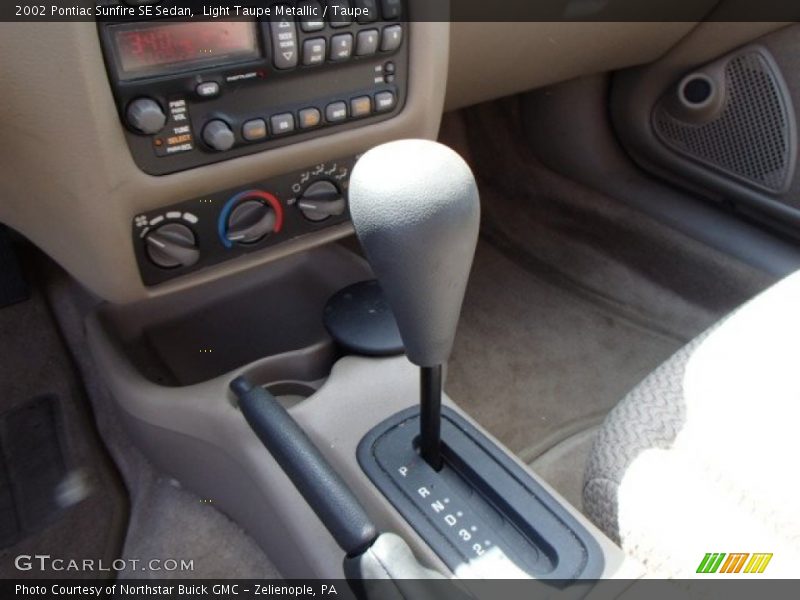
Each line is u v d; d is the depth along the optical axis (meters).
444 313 0.56
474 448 0.70
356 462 0.72
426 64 0.80
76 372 1.21
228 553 1.00
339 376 0.80
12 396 1.18
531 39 1.10
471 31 1.02
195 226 0.75
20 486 1.08
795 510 0.56
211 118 0.69
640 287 1.48
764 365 0.64
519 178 1.67
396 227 0.50
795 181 1.28
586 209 1.58
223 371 1.01
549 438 1.20
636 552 0.63
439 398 0.65
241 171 0.74
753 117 1.30
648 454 0.65
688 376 0.68
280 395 0.92
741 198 1.37
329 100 0.75
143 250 0.73
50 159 0.64
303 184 0.80
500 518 0.67
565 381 1.30
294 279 1.09
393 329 0.84
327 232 0.85
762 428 0.61
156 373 1.00
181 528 1.02
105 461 1.11
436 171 0.51
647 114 1.44
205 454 0.89
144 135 0.67
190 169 0.71
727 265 1.39
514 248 1.58
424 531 0.66
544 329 1.41
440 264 0.52
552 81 1.30
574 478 1.07
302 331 1.05
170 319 1.04
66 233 0.71
